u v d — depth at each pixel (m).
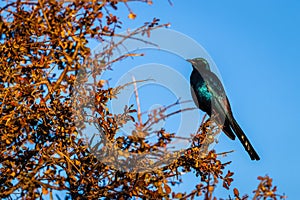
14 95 10.69
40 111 10.82
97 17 10.19
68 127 10.99
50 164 10.98
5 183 10.37
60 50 10.70
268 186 9.34
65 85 10.79
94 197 10.45
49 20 10.30
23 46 10.69
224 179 11.05
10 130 10.45
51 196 10.02
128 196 10.39
